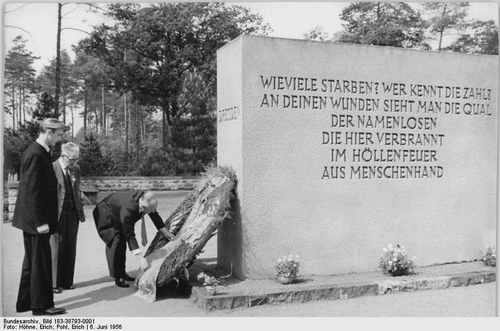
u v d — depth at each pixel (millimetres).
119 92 22250
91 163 20125
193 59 21828
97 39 21781
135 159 21984
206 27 22281
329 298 6031
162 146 22266
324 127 6891
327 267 6883
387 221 7230
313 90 6836
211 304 5535
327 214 6895
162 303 5863
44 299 5457
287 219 6691
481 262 7707
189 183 20625
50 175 5586
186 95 21891
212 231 6258
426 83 7488
